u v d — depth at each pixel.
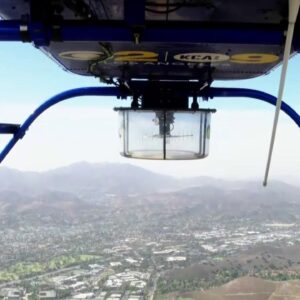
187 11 2.66
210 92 3.51
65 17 2.62
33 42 2.56
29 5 2.59
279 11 2.58
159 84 3.47
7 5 2.63
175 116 3.41
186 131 3.43
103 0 2.56
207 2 2.55
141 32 2.47
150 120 3.43
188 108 3.43
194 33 2.54
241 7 2.58
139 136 3.42
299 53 2.84
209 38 2.54
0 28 2.47
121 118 3.47
